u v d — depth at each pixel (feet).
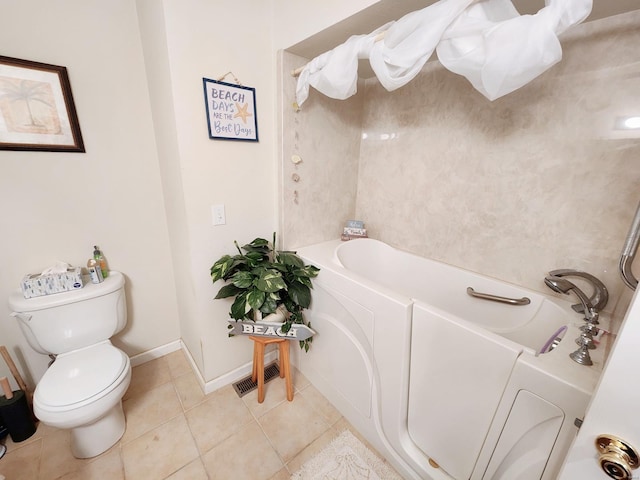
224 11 4.32
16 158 4.34
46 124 4.46
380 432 4.46
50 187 4.69
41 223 4.71
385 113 6.07
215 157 4.74
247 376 6.17
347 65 3.92
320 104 5.66
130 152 5.32
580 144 3.80
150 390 5.69
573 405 2.47
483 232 4.97
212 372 5.68
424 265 5.75
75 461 4.31
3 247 4.48
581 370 2.64
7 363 4.55
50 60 4.34
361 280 4.36
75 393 3.87
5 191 4.35
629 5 3.14
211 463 4.36
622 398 1.50
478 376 3.18
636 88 3.33
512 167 4.45
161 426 4.93
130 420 5.02
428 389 3.76
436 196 5.52
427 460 4.02
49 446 4.52
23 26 4.07
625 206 3.56
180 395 5.60
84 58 4.59
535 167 4.22
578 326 3.53
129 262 5.77
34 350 4.73
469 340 3.19
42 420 3.70
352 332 4.61
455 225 5.33
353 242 6.25
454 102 4.95
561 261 4.18
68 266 4.89
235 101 4.72
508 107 4.35
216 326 5.50
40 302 4.37
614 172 3.59
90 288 4.86
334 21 3.93
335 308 4.86
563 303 4.10
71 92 4.56
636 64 3.30
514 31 2.51
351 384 4.85
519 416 2.89
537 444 2.80
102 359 4.54
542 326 4.16
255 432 4.87
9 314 4.69
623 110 3.45
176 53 3.99
